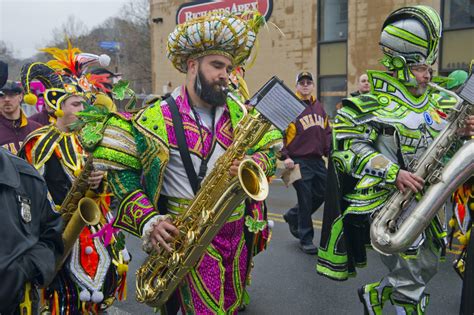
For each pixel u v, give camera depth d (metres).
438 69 11.78
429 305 4.07
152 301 2.51
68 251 2.89
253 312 4.05
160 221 2.33
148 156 2.42
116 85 2.59
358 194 3.10
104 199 3.26
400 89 3.04
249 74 14.88
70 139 3.34
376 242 2.89
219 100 2.49
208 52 2.48
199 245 2.34
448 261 5.08
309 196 5.62
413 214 2.80
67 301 3.25
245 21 2.54
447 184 2.79
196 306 2.45
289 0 13.95
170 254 2.40
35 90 4.04
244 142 2.26
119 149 2.42
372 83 3.10
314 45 13.72
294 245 5.91
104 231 2.77
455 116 2.88
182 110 2.50
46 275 1.96
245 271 2.66
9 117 4.41
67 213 2.96
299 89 5.70
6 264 1.82
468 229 3.30
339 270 3.18
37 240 1.97
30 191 2.00
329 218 3.22
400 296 3.12
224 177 2.29
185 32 2.46
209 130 2.53
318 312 4.03
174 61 2.65
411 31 2.93
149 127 2.42
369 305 3.18
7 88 4.30
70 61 3.54
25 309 2.02
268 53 14.49
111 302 3.50
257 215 2.74
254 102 2.17
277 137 2.65
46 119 5.23
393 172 2.88
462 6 11.40
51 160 3.27
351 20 12.87
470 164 2.80
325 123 5.76
